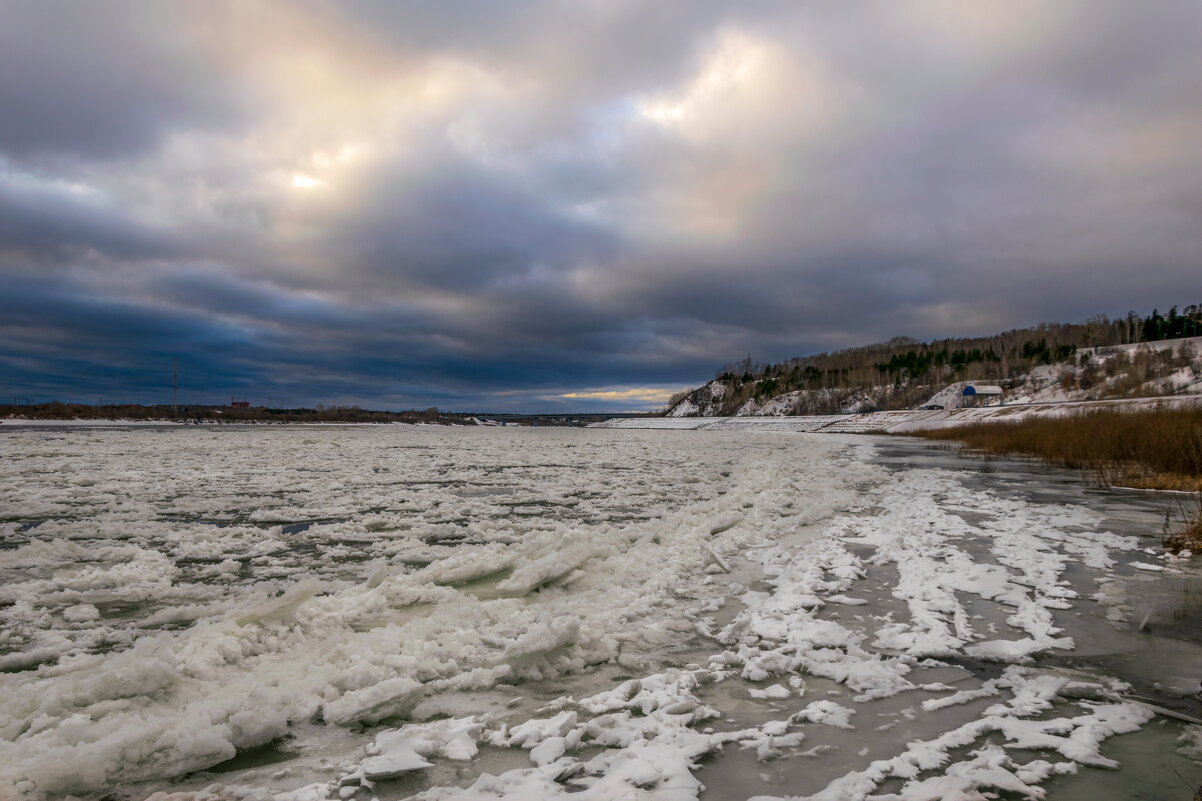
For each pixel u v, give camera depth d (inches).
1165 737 119.6
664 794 97.4
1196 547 279.1
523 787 100.7
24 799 97.1
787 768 108.5
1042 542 297.0
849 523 356.5
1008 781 101.7
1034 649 163.2
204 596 227.3
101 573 248.2
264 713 121.2
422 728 122.5
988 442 1122.0
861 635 176.1
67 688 126.6
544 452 1099.3
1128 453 709.9
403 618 195.5
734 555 284.4
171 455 856.9
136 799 101.0
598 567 249.9
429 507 441.4
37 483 538.3
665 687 141.5
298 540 327.9
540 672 152.6
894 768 106.8
